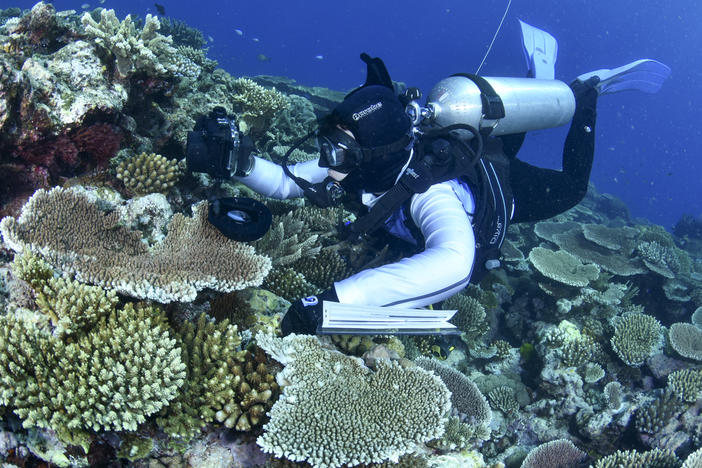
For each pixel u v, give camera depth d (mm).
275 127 8070
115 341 2244
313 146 8508
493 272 6988
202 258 2990
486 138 3727
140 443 2246
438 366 4379
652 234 9062
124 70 3617
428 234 2908
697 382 5117
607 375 5754
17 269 2363
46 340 2172
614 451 5254
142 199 3303
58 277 2428
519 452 5332
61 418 2012
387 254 4020
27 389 1997
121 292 2623
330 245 4508
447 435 3164
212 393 2434
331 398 2543
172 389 2207
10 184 3037
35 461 2086
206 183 4215
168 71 4105
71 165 3262
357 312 2484
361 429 2463
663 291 7832
